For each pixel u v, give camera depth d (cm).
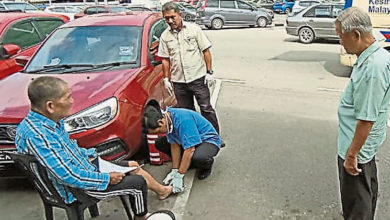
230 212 331
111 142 353
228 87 780
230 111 618
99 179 261
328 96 705
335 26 240
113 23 504
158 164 422
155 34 513
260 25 2030
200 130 378
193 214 329
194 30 439
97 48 465
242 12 1986
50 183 251
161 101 469
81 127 338
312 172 400
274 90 753
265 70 950
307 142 482
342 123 257
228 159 433
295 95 714
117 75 410
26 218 331
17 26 618
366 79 225
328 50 1261
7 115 337
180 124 362
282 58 1116
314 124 550
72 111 340
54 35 497
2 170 343
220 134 512
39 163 242
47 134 242
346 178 262
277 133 515
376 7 774
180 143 374
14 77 424
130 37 477
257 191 364
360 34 224
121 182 276
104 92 368
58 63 448
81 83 388
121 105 367
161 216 300
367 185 260
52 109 244
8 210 343
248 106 646
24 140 242
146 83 427
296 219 319
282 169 407
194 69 445
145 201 296
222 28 2022
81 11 1948
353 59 827
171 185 364
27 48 616
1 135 338
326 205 338
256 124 552
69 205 260
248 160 430
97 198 271
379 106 229
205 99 457
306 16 1430
